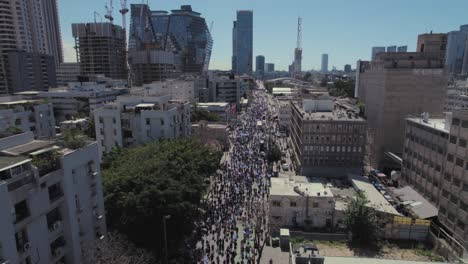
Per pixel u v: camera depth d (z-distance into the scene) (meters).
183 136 92.19
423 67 92.00
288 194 63.22
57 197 35.72
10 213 28.45
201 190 57.22
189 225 55.03
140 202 47.66
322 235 58.38
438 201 63.06
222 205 68.25
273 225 60.56
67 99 150.50
